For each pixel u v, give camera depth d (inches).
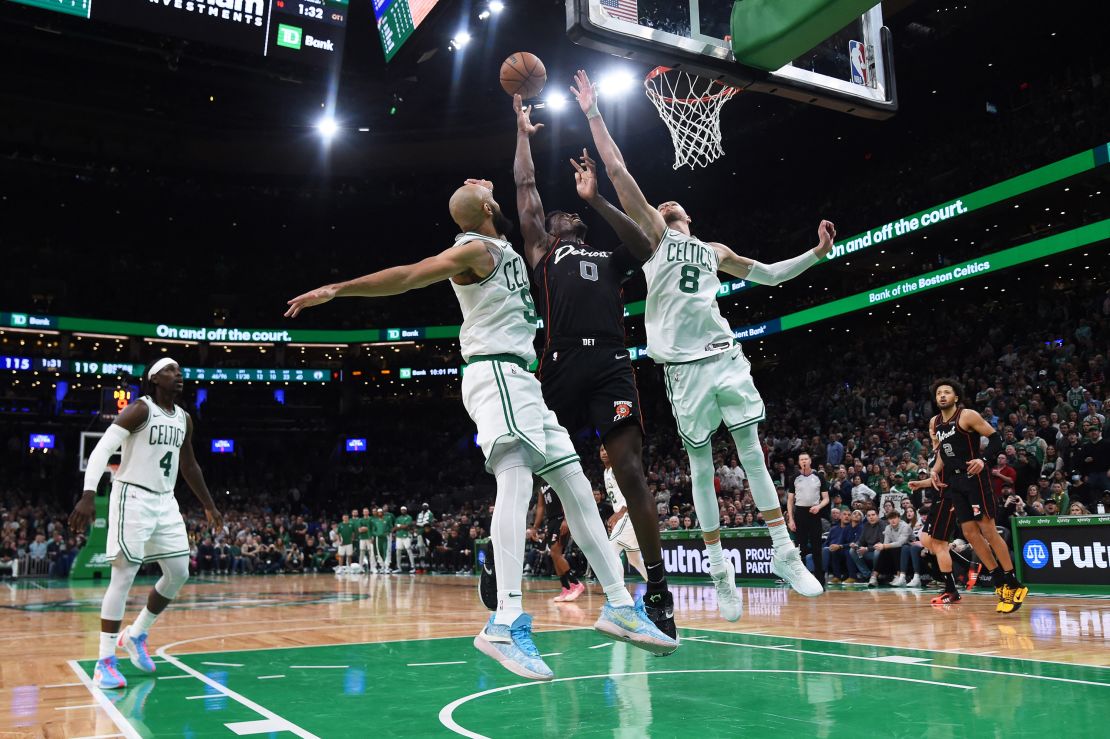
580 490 133.2
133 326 1190.3
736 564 502.0
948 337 832.3
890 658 177.0
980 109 940.6
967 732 109.0
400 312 1328.7
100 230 1325.0
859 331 1008.9
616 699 137.8
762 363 1109.1
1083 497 475.8
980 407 665.0
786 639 214.2
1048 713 120.1
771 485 170.2
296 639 240.7
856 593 394.9
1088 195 794.8
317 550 973.2
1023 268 818.2
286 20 636.7
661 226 167.2
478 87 1040.2
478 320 131.1
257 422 1336.1
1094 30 797.9
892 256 951.0
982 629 228.5
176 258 1366.9
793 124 962.1
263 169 1236.5
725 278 1058.7
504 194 1282.0
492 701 138.6
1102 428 517.7
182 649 219.8
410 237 1409.9
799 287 1048.8
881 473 566.9
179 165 1213.7
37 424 1218.6
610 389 142.6
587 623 271.0
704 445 168.2
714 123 247.6
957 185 836.0
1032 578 372.2
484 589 137.5
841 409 831.7
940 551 322.3
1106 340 668.1
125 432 174.7
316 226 1364.4
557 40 903.7
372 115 1093.8
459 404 1374.3
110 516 174.9
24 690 157.8
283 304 1334.9
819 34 192.2
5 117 1083.3
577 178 159.0
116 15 595.5
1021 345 741.3
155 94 1048.2
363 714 129.5
